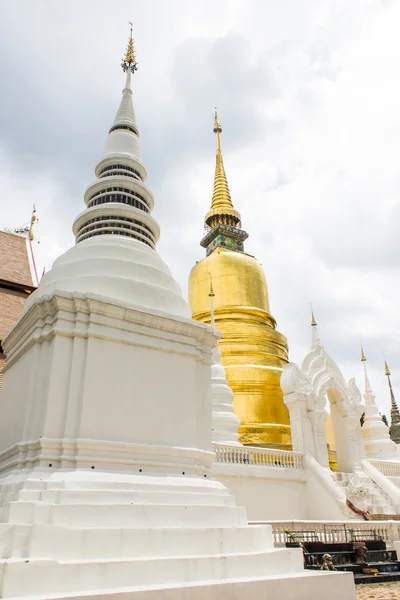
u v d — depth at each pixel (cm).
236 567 835
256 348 2975
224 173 4416
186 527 888
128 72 1952
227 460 2042
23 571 643
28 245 2897
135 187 1546
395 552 1627
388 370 3981
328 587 869
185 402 1148
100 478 904
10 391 1191
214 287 3362
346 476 2389
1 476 1030
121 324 1095
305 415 2456
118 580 711
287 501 2120
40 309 1069
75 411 965
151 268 1306
